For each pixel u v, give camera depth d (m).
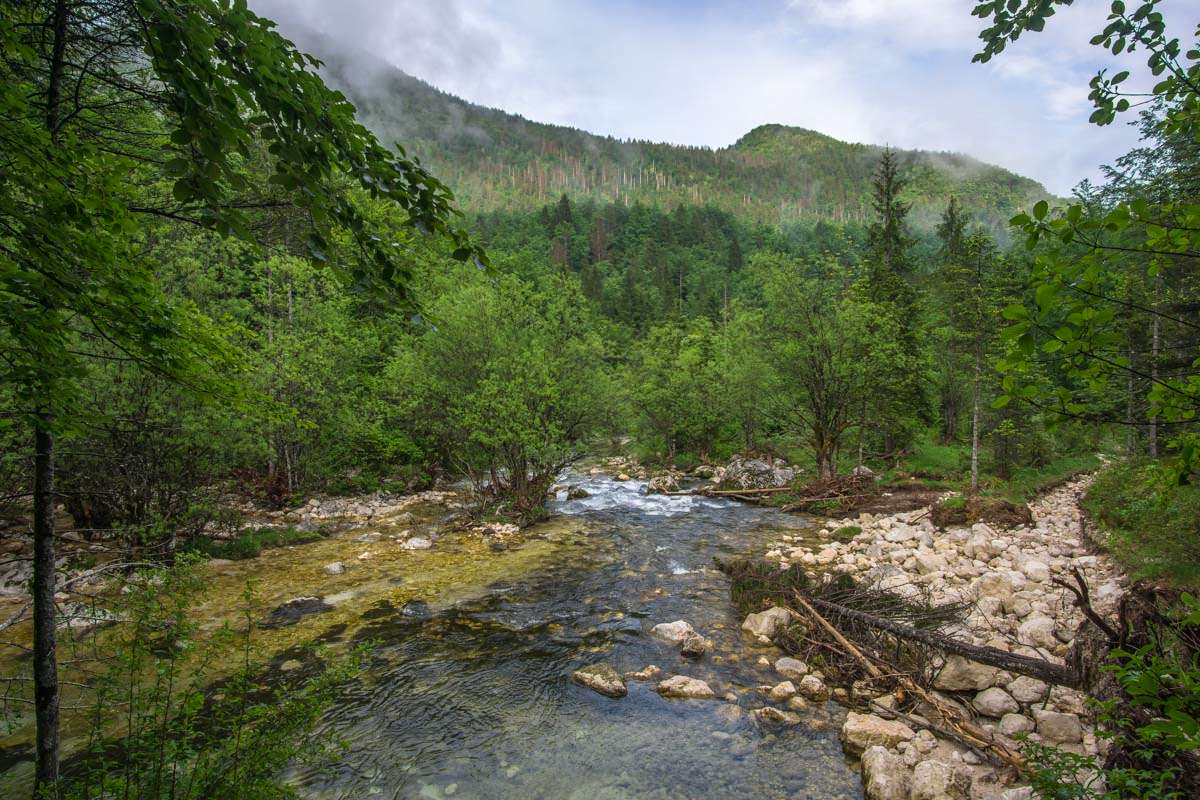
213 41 2.45
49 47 3.33
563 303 21.53
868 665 8.75
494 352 19.66
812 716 7.96
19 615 4.05
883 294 30.39
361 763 7.03
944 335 27.77
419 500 23.48
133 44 3.25
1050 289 2.62
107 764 4.41
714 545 17.00
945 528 18.16
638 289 90.25
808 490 23.70
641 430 36.31
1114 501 15.13
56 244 2.84
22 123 2.58
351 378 19.42
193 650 4.79
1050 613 10.20
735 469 27.30
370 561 15.05
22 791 6.10
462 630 10.82
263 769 4.72
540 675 9.17
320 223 3.14
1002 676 8.23
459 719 7.98
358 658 5.39
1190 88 3.12
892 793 6.18
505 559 15.39
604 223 148.00
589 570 14.46
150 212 3.52
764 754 7.18
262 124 2.74
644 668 9.37
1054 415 2.93
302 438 17.94
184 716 4.71
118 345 3.36
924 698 7.81
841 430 25.00
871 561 14.91
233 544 15.45
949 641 8.58
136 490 11.47
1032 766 6.21
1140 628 6.51
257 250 3.27
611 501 24.36
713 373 33.66
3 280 2.79
